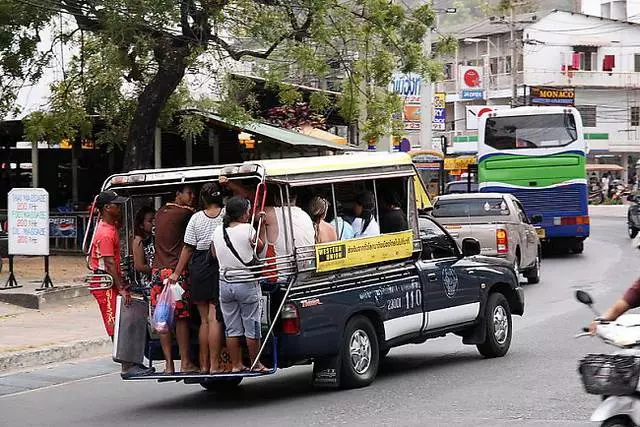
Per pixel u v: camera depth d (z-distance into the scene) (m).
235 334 9.97
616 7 79.88
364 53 22.95
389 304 11.25
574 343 13.70
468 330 12.72
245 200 9.88
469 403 9.92
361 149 32.91
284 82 23.69
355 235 11.10
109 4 19.41
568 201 29.62
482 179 30.28
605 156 75.19
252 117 24.14
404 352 13.77
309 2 21.00
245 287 9.77
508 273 13.25
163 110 23.52
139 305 10.84
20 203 18.66
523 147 29.86
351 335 10.83
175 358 10.96
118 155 30.84
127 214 11.70
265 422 9.43
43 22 22.17
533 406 9.65
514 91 58.12
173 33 20.80
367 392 10.73
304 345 10.15
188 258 10.31
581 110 72.88
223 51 23.22
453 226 20.67
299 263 10.12
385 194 11.77
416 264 11.82
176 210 10.75
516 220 21.66
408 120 36.59
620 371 6.49
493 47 71.94
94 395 11.59
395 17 22.66
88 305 18.59
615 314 7.02
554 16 71.44
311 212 10.70
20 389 12.09
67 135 23.75
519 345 13.75
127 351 10.70
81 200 31.28
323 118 33.84
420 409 9.70
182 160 30.81
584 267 26.59
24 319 16.84
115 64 21.11
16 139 30.98
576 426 8.73
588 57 72.75
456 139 66.62
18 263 24.44
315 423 9.26
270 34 21.17
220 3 20.45
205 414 10.08
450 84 73.25
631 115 74.12
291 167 10.22
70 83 23.02
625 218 54.66
